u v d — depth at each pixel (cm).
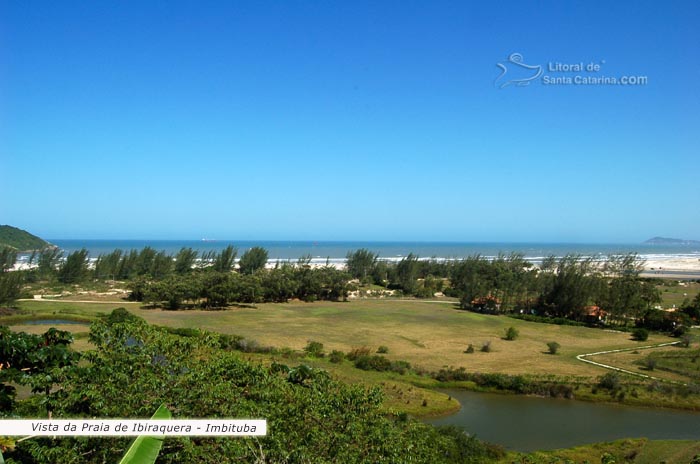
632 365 5138
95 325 1452
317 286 9719
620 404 4009
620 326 7706
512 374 4616
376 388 1600
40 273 10644
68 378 1322
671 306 9106
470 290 9094
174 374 1366
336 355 4984
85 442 1145
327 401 1481
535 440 3241
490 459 2739
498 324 7744
